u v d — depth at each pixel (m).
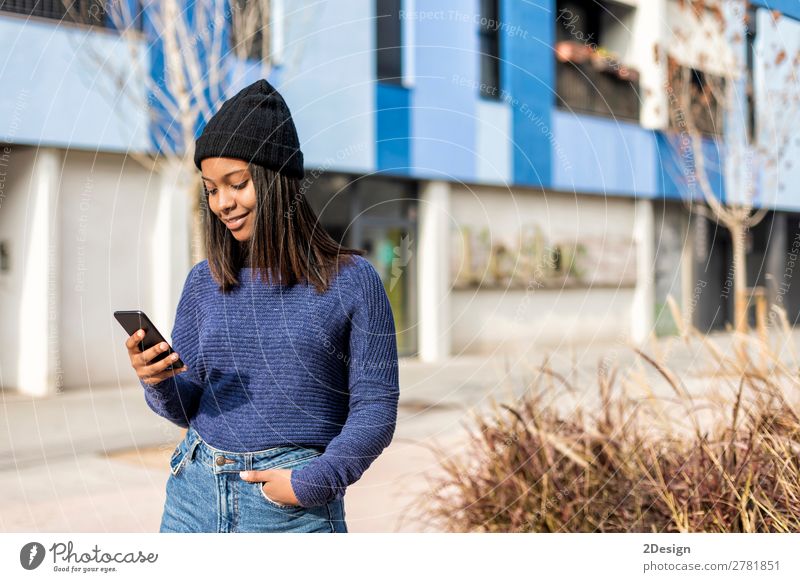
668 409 2.27
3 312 6.42
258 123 1.28
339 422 1.29
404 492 2.82
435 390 5.90
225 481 1.27
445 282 8.69
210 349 1.30
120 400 5.66
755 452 1.98
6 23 5.55
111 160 6.25
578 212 9.77
